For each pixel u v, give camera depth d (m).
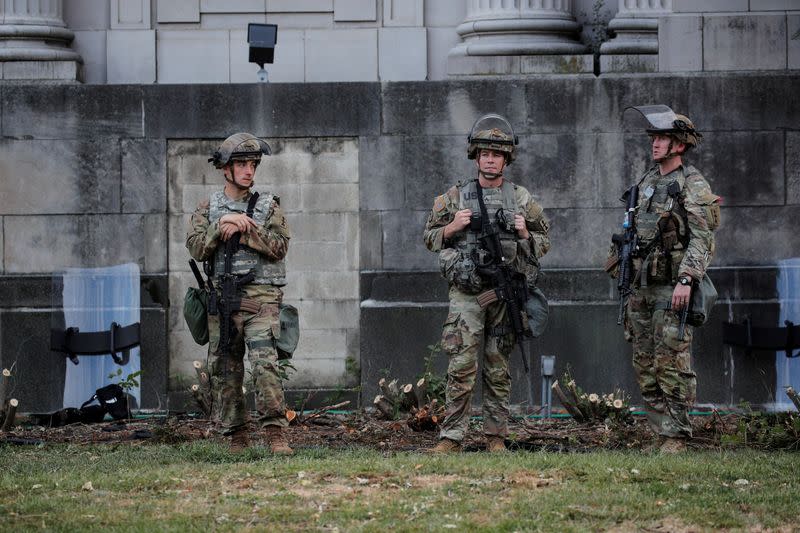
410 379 17.66
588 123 17.77
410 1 19.06
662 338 13.41
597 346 17.56
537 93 17.75
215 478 11.74
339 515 10.17
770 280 17.69
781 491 11.09
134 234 17.83
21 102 17.78
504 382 13.66
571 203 17.77
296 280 17.91
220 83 18.17
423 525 9.80
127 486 11.48
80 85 17.80
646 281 13.48
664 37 18.05
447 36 19.12
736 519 10.10
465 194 13.50
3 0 18.62
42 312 17.70
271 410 13.16
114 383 17.55
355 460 12.56
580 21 19.27
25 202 17.78
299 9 19.09
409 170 17.83
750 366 17.61
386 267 17.83
